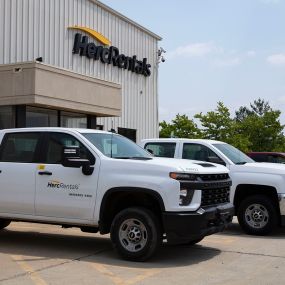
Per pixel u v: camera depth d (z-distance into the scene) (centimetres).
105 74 2366
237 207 1130
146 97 2719
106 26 2381
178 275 719
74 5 2161
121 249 808
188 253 881
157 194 781
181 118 4159
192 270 751
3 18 1811
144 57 2705
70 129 887
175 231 773
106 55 2361
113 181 811
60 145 877
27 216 885
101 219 821
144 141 1252
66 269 749
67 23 2117
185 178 783
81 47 2191
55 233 1078
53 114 1773
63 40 2094
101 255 852
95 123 1977
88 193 830
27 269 747
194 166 814
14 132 925
